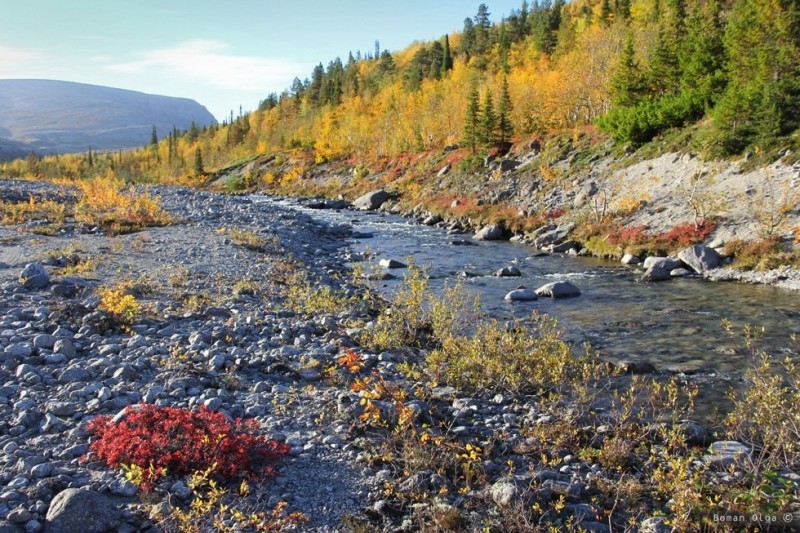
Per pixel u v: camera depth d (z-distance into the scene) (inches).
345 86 5610.2
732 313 661.9
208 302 554.6
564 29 3560.5
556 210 1427.2
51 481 220.7
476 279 899.4
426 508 235.3
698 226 1038.4
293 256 923.4
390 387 362.9
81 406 297.6
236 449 253.6
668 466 283.7
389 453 277.7
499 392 388.5
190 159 6072.8
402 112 3639.3
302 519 220.7
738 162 1163.9
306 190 3164.4
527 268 999.0
